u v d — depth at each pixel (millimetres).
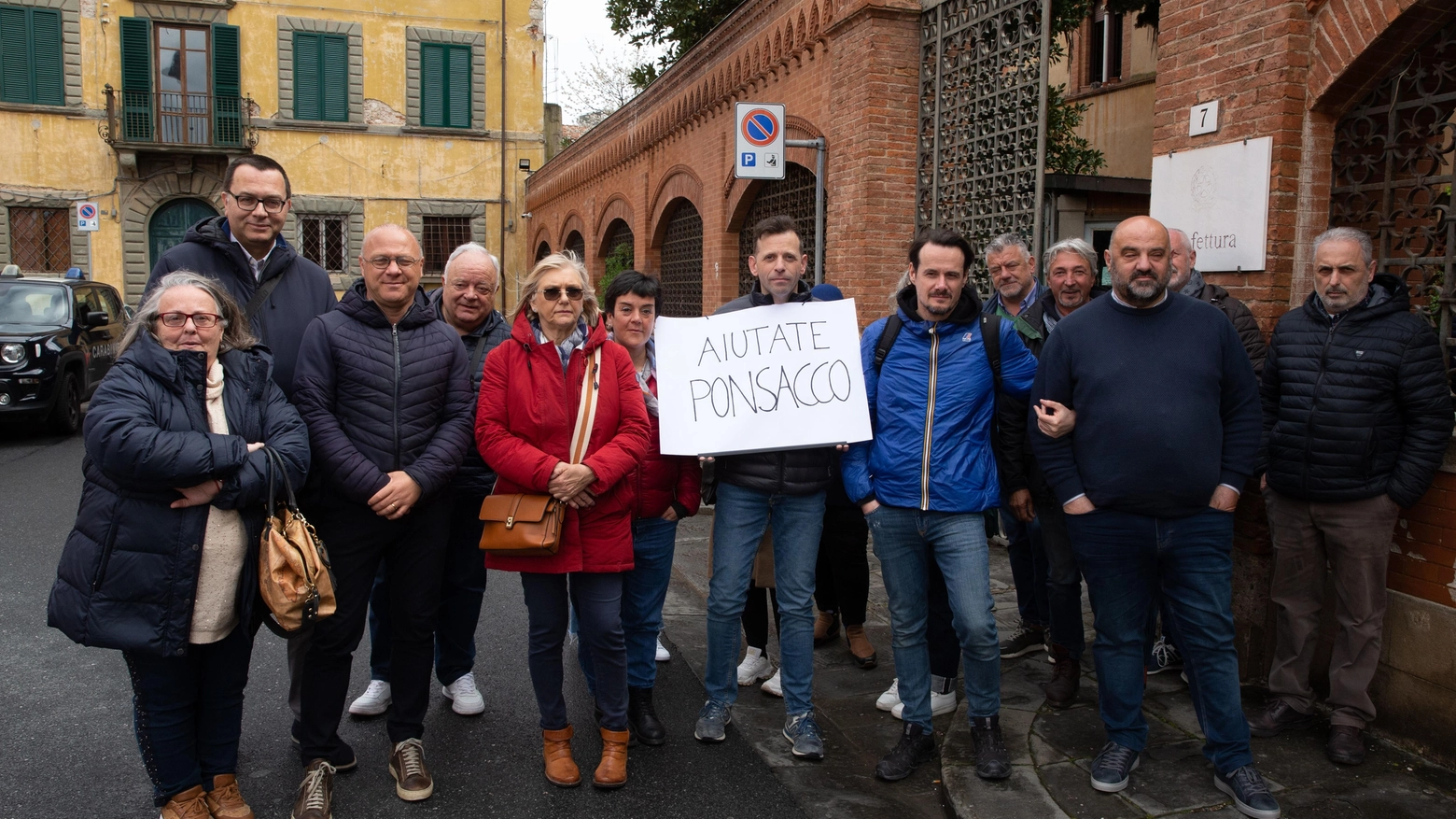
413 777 3492
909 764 3717
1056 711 4133
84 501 2975
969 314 3686
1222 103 4461
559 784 3592
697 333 3881
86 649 4883
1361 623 3637
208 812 3209
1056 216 10328
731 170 12188
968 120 7414
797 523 3855
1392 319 3553
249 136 24234
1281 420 3779
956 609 3617
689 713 4316
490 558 3512
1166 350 3336
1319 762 3648
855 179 8234
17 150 22719
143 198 23734
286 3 24406
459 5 25891
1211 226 4527
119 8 23047
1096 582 3475
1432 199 3887
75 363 12266
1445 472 3592
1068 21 12516
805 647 3889
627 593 3986
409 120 25719
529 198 26531
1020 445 4016
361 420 3381
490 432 3482
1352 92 4129
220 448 2912
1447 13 3734
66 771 3633
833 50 8711
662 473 3930
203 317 3053
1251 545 4336
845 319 3836
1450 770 3590
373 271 3391
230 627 3072
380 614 4145
